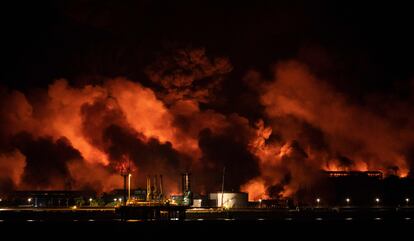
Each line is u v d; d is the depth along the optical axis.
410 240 118.56
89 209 140.00
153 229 117.44
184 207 126.00
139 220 122.00
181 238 115.25
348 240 117.38
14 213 139.75
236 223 121.38
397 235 122.31
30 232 117.06
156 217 124.69
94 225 118.44
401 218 138.25
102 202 156.25
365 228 123.44
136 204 124.31
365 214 147.25
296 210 151.00
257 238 116.62
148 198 130.88
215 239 114.75
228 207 153.50
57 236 115.06
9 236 114.62
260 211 147.25
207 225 119.44
